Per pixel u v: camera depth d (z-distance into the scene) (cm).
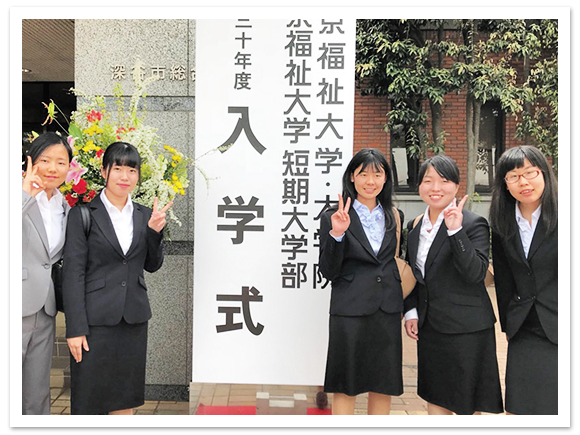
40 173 238
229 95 264
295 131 264
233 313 269
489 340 245
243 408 284
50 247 250
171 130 350
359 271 250
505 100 470
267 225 267
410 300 261
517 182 228
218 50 263
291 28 262
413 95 488
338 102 262
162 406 343
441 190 240
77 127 266
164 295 351
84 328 237
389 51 478
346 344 250
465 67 469
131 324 248
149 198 270
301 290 268
